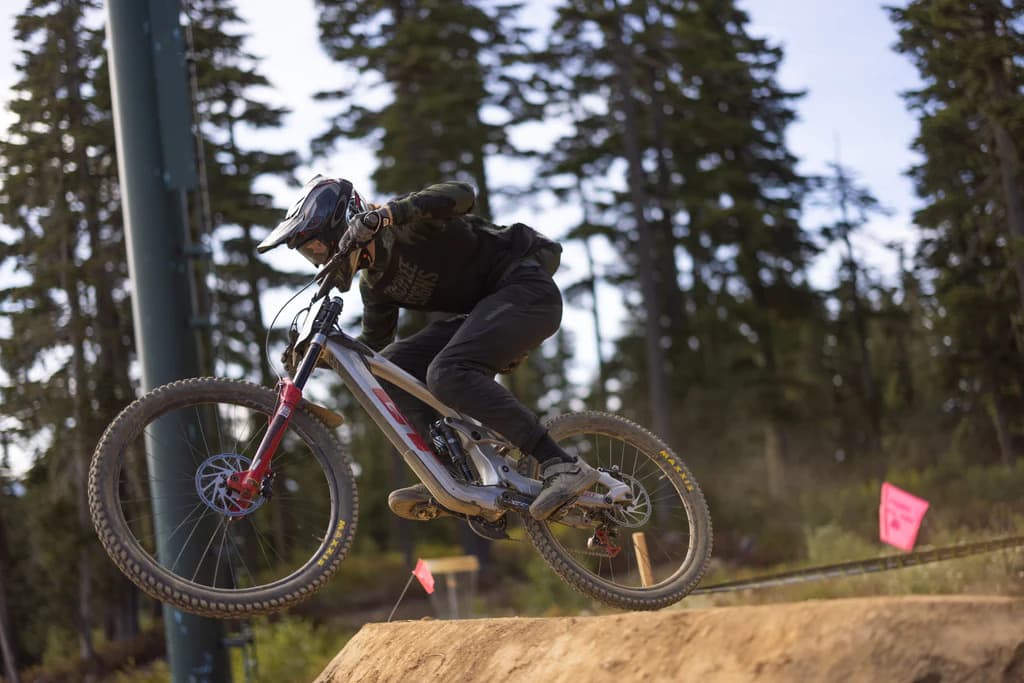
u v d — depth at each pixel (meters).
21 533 20.55
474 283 3.59
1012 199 22.59
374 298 3.74
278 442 3.31
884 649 1.95
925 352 34.81
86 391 21.23
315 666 12.06
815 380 36.03
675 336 31.61
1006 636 1.88
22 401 20.73
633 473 3.97
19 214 22.42
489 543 23.95
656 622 2.33
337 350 3.44
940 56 20.89
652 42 28.72
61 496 20.38
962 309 26.30
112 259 22.84
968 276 27.33
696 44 28.73
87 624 20.23
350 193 3.44
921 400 32.97
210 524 5.38
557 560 3.61
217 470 3.33
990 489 20.19
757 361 34.06
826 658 1.99
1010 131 21.52
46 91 22.61
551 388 46.62
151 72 8.09
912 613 1.97
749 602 10.35
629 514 3.76
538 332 3.52
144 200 7.94
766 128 32.59
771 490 29.48
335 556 3.32
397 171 25.38
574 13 27.39
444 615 18.34
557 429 3.93
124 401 21.80
